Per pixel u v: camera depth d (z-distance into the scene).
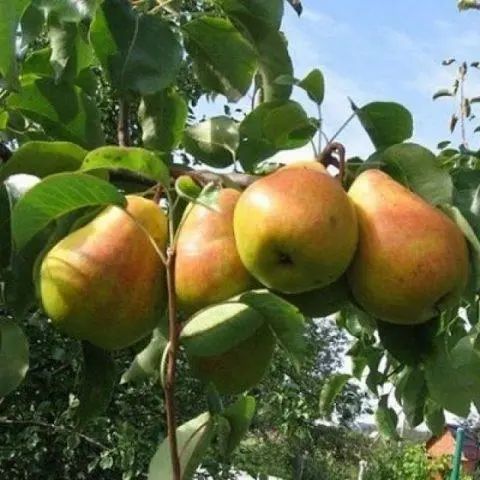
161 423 2.47
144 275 0.53
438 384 0.62
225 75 0.71
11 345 0.55
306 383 3.28
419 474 5.17
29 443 2.33
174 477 0.47
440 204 0.57
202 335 0.52
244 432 0.58
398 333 0.59
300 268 0.52
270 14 0.70
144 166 0.51
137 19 0.61
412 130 0.63
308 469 5.43
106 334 0.54
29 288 0.57
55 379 2.27
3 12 0.58
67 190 0.51
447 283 0.53
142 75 0.61
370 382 0.99
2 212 0.57
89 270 0.53
